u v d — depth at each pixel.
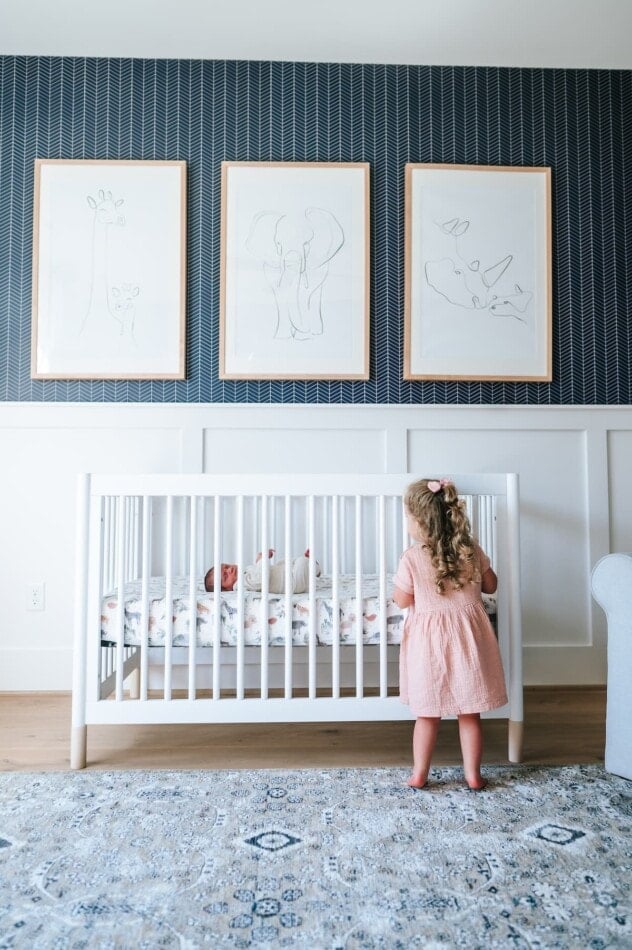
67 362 2.24
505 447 2.32
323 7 2.06
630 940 0.95
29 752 1.69
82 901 1.04
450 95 2.37
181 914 1.00
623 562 1.48
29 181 2.29
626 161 2.38
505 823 1.29
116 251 2.26
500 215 2.33
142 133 2.31
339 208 2.30
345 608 1.63
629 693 1.49
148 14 2.09
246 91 2.33
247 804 1.38
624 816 1.32
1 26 2.15
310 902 1.03
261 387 2.29
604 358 2.36
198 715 1.58
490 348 2.31
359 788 1.46
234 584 1.75
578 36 2.21
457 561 1.49
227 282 2.27
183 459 2.24
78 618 1.58
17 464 2.22
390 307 2.32
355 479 1.59
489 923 0.98
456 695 1.43
